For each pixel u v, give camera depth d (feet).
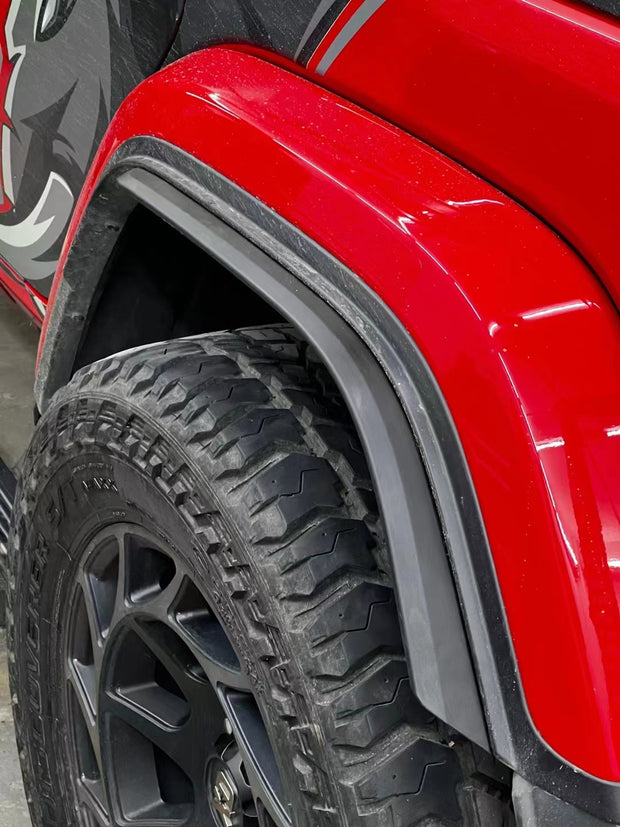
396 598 2.67
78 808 4.41
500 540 2.57
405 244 2.70
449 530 2.66
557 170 2.66
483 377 2.56
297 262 2.93
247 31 3.43
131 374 3.50
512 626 2.57
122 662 3.94
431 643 2.68
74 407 3.73
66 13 4.50
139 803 4.11
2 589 6.03
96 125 4.50
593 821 2.58
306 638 2.91
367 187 2.83
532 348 2.56
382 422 2.75
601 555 2.49
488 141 2.80
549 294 2.64
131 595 3.75
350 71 3.10
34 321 6.25
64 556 4.05
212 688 3.60
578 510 2.49
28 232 5.49
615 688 2.48
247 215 3.08
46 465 3.95
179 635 3.50
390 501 2.70
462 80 2.81
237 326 4.35
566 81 2.58
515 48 2.68
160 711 3.93
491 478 2.57
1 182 5.60
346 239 2.83
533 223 2.75
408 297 2.70
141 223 3.84
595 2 2.59
